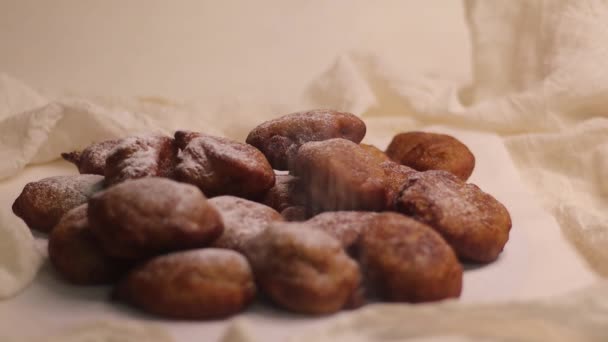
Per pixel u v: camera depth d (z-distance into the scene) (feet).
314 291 1.62
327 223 1.76
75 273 1.75
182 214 1.69
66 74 3.20
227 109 2.74
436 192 1.86
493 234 1.84
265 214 1.83
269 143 2.07
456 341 1.57
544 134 2.51
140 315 1.67
